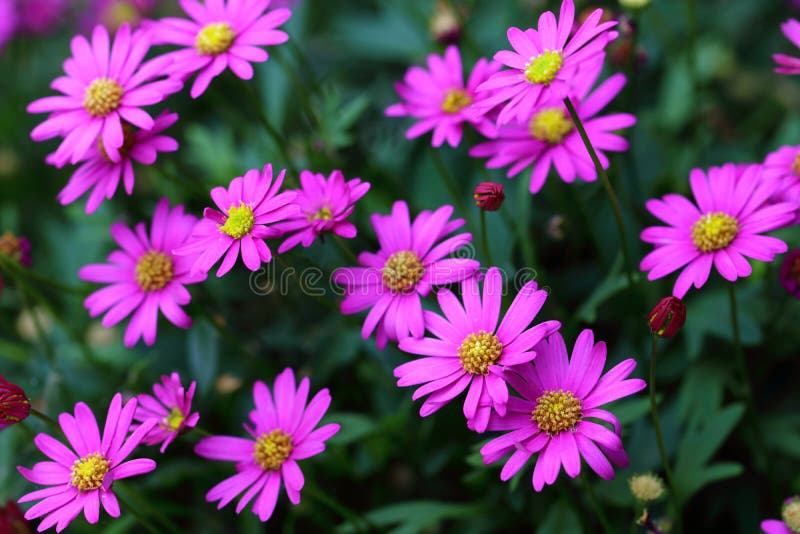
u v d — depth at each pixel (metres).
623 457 0.39
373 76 0.63
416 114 0.47
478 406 0.40
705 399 0.46
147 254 0.45
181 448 0.49
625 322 0.48
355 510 0.49
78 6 0.66
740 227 0.43
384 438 0.48
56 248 0.55
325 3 0.68
